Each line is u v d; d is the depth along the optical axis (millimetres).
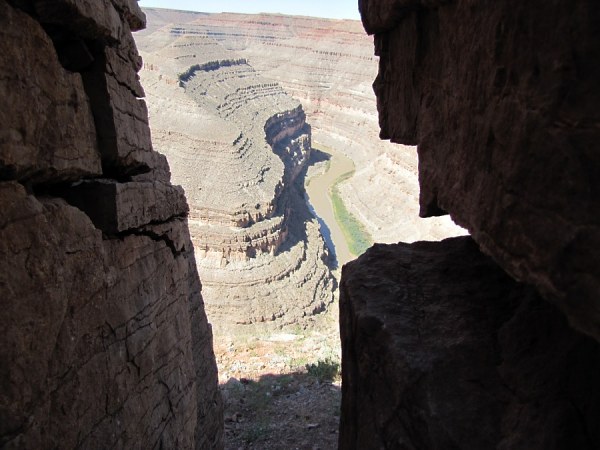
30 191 4945
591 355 5070
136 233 7035
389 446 6105
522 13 4289
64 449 4941
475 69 5246
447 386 5863
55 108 5176
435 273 7711
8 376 4266
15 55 4605
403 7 7281
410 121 7910
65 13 5238
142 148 7297
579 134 3719
